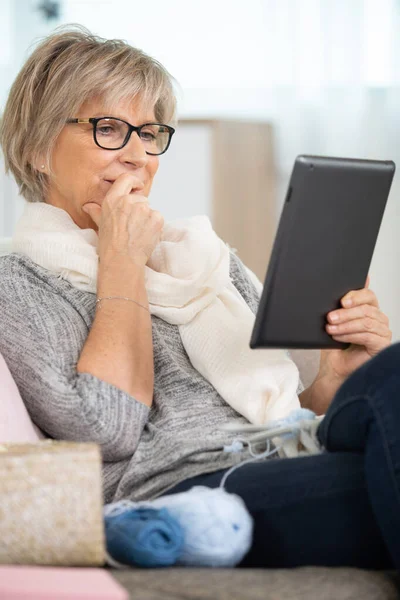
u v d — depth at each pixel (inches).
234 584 49.3
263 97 203.5
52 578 44.7
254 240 204.5
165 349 79.7
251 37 202.4
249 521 58.3
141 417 72.4
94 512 50.1
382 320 75.8
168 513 57.1
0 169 183.8
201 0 200.4
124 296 76.7
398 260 200.4
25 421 69.5
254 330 69.8
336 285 72.4
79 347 75.9
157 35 200.1
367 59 204.5
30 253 81.6
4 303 76.9
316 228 68.6
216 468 68.9
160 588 48.6
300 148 204.7
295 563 60.3
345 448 61.4
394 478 54.2
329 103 204.7
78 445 52.3
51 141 84.4
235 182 202.7
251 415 76.8
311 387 86.5
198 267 83.5
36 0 193.9
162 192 201.9
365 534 58.5
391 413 55.6
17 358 73.9
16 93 85.8
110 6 197.9
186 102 201.9
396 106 205.5
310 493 59.7
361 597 50.3
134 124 85.6
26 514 49.2
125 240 79.4
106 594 42.1
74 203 86.0
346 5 203.3
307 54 203.8
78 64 83.4
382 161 71.1
